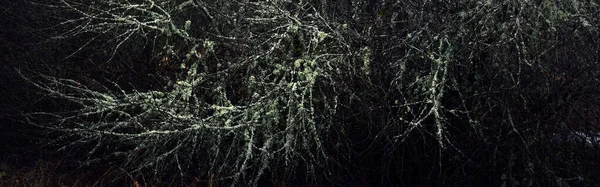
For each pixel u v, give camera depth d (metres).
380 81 5.67
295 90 5.28
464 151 5.73
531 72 5.48
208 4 6.48
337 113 5.62
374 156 6.12
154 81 6.74
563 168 5.58
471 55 5.34
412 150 6.00
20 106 6.95
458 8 5.77
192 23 6.78
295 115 5.32
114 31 6.64
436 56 5.60
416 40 5.79
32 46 7.04
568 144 5.59
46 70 7.02
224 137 5.73
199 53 6.23
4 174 6.35
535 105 5.54
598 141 5.52
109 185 6.14
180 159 6.14
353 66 5.57
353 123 5.86
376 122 5.71
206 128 5.38
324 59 5.52
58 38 6.32
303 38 5.63
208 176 5.79
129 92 6.87
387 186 6.23
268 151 5.60
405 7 6.03
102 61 6.92
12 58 7.07
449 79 5.48
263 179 6.26
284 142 5.54
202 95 5.86
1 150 7.15
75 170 6.34
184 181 6.08
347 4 6.41
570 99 5.49
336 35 5.60
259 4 5.79
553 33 5.48
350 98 5.42
